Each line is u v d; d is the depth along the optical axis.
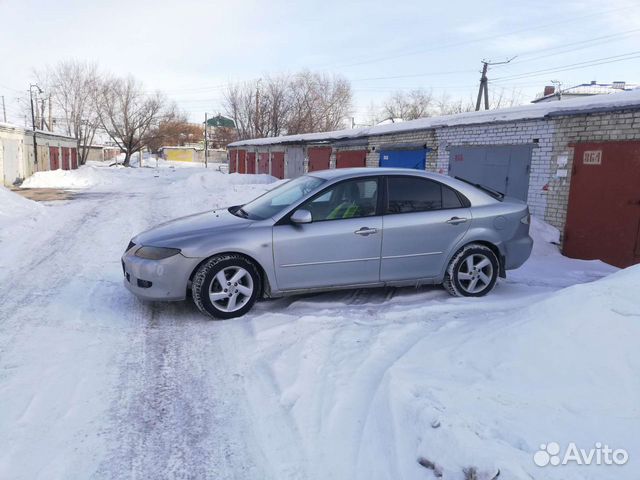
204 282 4.86
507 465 2.37
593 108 8.27
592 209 8.45
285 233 5.04
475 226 5.58
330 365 3.85
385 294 5.77
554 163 9.23
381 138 16.14
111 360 4.03
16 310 5.16
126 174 42.22
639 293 3.45
